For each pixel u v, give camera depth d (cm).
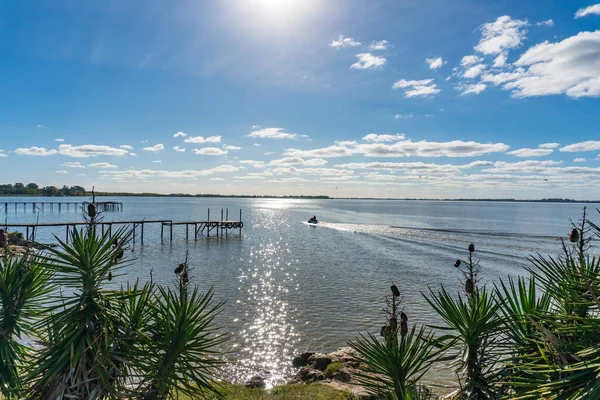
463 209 19588
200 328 498
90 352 453
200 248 4944
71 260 464
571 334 349
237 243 5525
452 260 3812
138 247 4938
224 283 2861
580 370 301
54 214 10469
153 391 473
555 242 5025
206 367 523
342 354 1373
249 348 1617
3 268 508
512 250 4309
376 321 1966
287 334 1784
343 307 2214
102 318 472
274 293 2548
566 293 398
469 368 457
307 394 980
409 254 4272
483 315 455
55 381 441
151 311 505
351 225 8675
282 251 4659
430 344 496
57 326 450
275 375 1342
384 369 499
